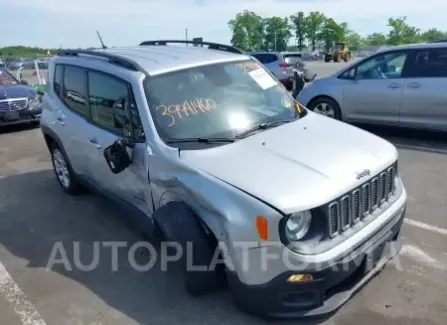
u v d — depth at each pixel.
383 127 8.83
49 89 5.86
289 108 4.34
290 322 3.23
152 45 5.45
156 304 3.57
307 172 3.09
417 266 3.87
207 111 3.90
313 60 53.06
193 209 3.34
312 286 2.89
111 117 4.36
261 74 4.57
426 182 5.90
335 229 2.98
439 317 3.23
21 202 5.92
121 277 3.98
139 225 4.24
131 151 3.94
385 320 3.22
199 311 3.44
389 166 3.44
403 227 4.61
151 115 3.79
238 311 3.40
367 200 3.22
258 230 2.86
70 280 3.99
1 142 9.48
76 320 3.44
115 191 4.54
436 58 7.61
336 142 3.58
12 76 11.23
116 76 4.23
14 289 3.90
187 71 4.15
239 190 2.99
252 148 3.47
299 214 2.87
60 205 5.73
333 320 3.24
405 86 7.86
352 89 8.52
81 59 5.04
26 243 4.75
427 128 7.83
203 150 3.49
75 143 5.12
